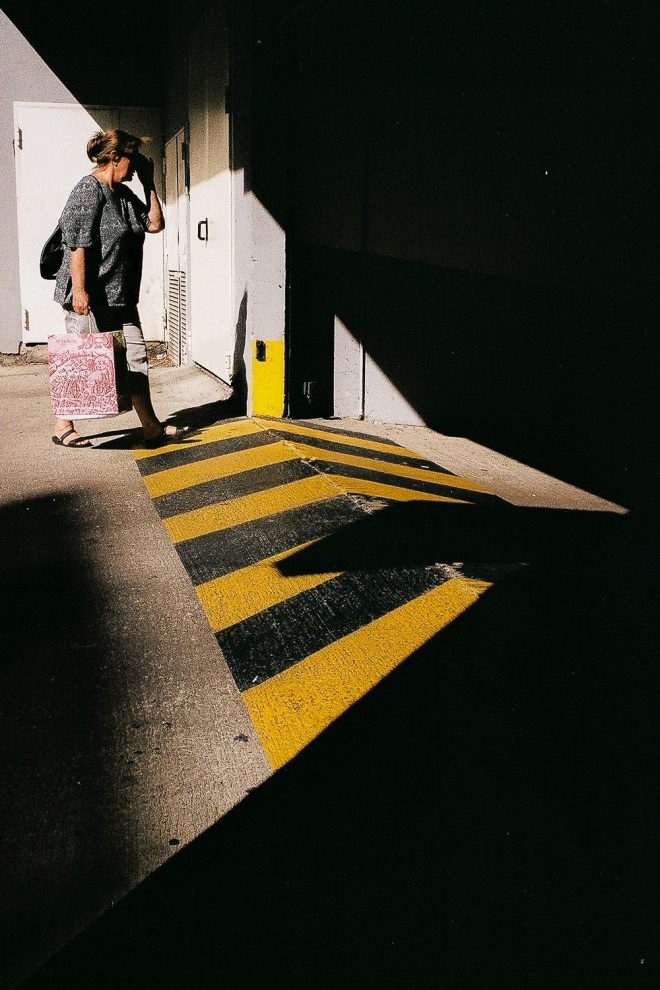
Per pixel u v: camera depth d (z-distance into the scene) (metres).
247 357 6.50
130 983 1.71
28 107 9.82
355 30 6.10
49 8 9.70
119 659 2.92
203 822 2.15
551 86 6.44
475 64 6.43
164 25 9.74
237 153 6.46
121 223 5.09
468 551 3.92
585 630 3.12
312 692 2.71
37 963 1.75
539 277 6.69
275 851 2.05
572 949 1.79
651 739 2.47
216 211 7.32
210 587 3.46
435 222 6.70
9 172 9.89
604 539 4.36
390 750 2.42
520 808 2.19
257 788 2.28
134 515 4.28
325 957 1.77
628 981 1.72
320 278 6.56
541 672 2.82
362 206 6.51
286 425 6.29
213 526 4.12
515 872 1.99
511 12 6.39
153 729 2.54
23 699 2.68
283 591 3.41
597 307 6.35
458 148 6.56
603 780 2.29
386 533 4.07
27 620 3.19
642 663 2.89
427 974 1.74
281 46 5.93
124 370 5.36
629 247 6.20
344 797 2.23
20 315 10.17
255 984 1.71
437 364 7.01
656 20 5.89
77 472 5.00
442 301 6.88
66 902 1.90
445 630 3.08
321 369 6.76
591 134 6.34
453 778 2.30
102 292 5.20
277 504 4.42
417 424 7.11
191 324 8.72
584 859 2.02
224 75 6.76
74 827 2.13
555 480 5.91
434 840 2.08
